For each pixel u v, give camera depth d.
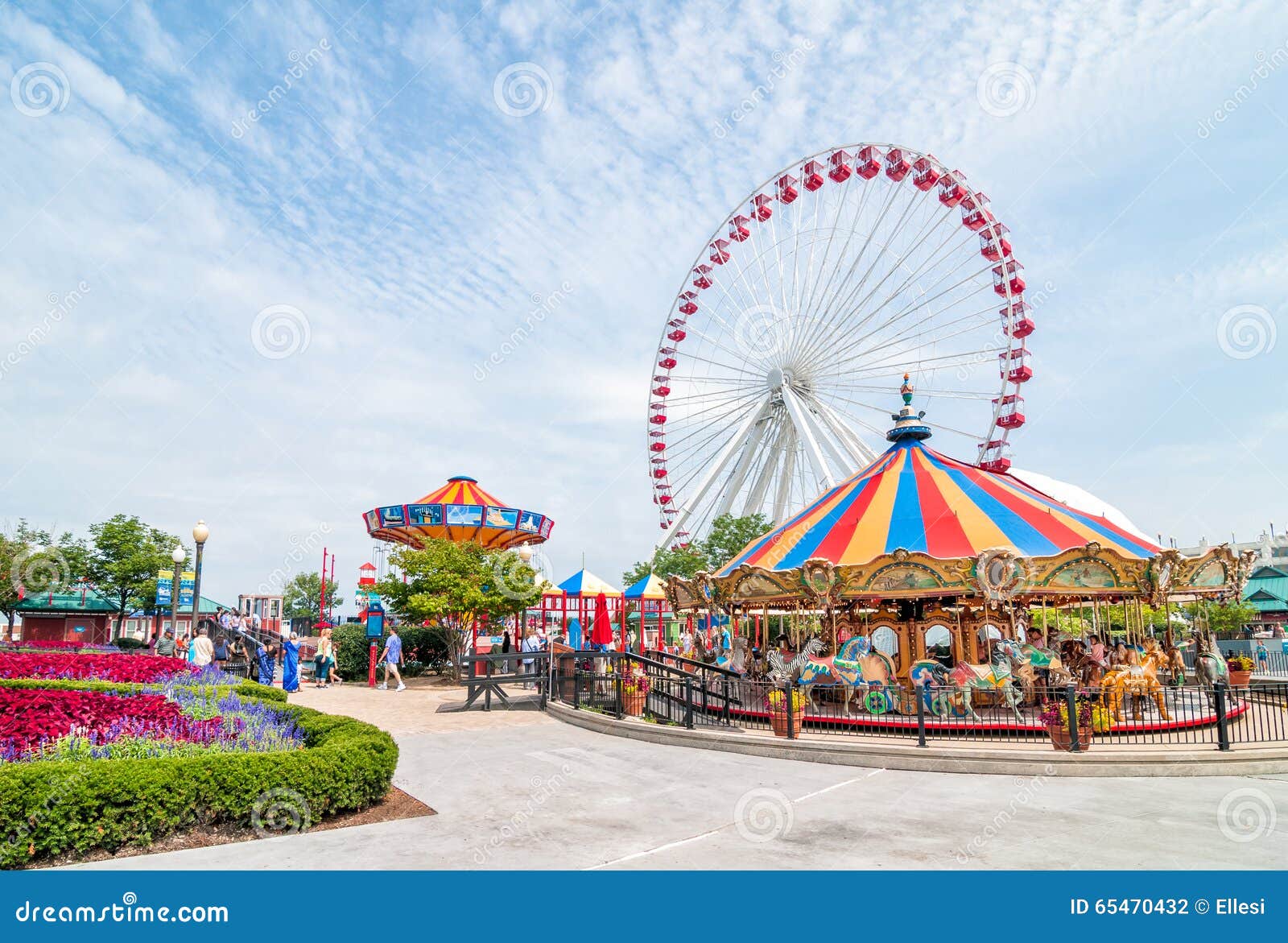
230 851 7.41
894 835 8.09
